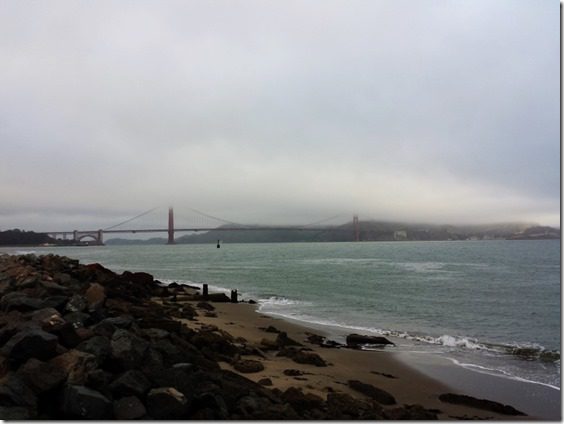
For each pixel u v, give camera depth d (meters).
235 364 9.03
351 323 17.41
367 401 7.73
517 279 36.00
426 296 26.06
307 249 132.38
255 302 23.00
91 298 11.92
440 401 8.36
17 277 14.69
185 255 95.56
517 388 9.38
